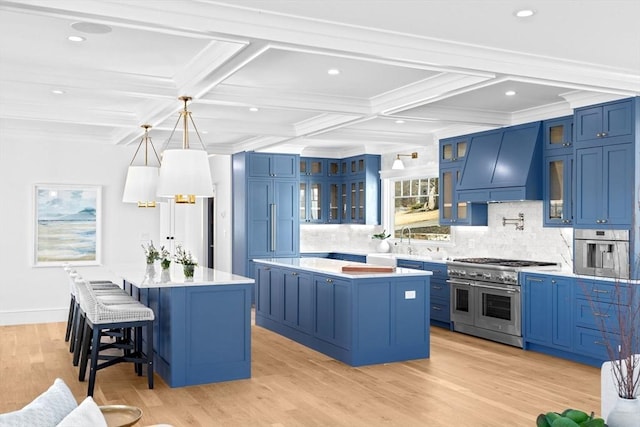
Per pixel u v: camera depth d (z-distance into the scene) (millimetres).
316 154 10578
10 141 8125
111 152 8719
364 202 10195
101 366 4906
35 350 6523
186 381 5098
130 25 3461
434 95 5367
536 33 3971
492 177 7074
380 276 5879
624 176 5438
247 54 4105
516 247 7426
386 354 5922
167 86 5391
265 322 7852
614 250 5531
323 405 4574
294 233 9906
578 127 5910
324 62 4816
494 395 4832
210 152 9750
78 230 8484
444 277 7746
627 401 2109
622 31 3918
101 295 5922
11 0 3100
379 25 3828
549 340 6164
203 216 11750
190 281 5195
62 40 4301
